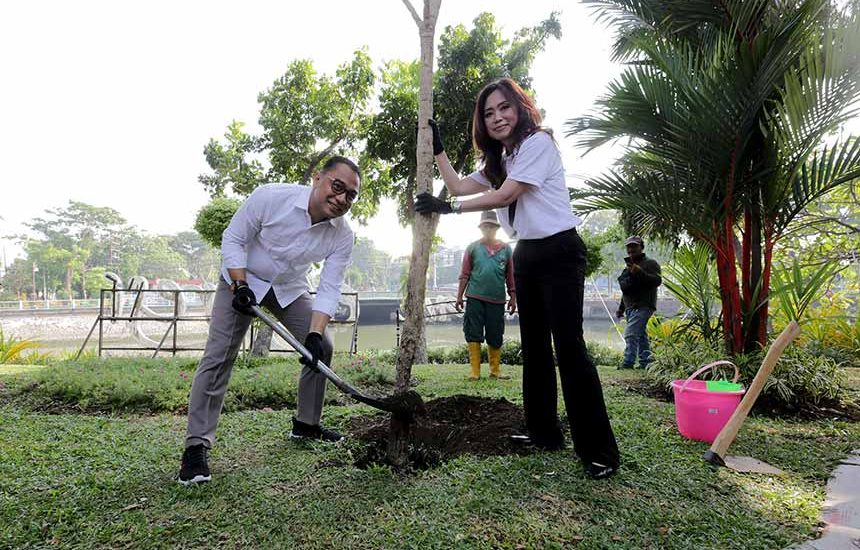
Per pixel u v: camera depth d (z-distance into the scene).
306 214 2.70
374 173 10.70
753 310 4.44
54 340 28.33
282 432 3.24
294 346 2.54
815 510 2.21
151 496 2.26
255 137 10.52
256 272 2.81
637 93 4.40
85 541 1.89
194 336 21.52
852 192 6.33
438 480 2.41
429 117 2.53
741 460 2.86
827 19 4.07
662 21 5.13
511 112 2.65
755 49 3.85
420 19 2.56
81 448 2.91
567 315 2.55
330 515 2.06
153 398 4.14
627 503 2.21
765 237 4.47
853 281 7.96
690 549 1.87
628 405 4.07
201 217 7.56
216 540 1.90
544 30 8.61
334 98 10.34
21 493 2.28
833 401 4.32
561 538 1.91
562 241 2.56
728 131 4.11
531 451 2.87
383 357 7.86
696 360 4.59
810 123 3.93
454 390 4.75
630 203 4.55
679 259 5.31
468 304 5.70
